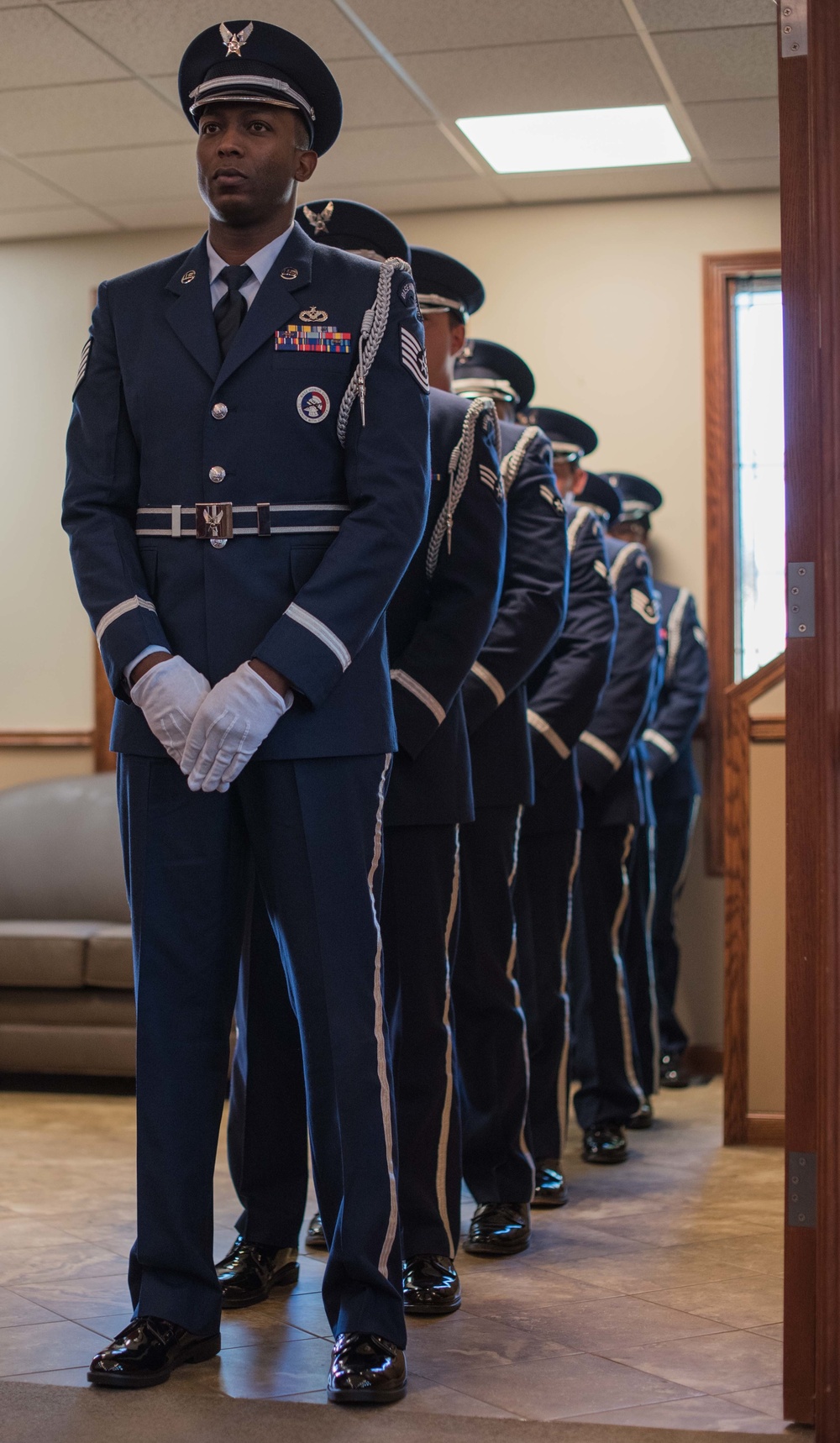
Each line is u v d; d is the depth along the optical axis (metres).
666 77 4.41
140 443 2.08
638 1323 2.31
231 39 2.03
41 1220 2.99
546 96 4.53
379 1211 1.99
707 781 5.33
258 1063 2.46
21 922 4.85
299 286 2.05
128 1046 4.48
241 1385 1.99
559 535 2.96
